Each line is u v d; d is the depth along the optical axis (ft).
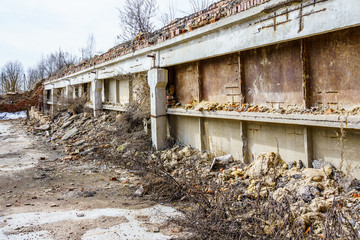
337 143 15.35
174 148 28.09
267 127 19.72
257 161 18.63
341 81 15.16
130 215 15.94
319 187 14.29
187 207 16.80
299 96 17.40
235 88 22.39
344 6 12.84
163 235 13.34
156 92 29.91
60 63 136.36
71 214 16.22
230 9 19.85
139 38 38.06
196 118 27.17
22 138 49.98
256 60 20.44
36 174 25.88
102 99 52.34
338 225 10.33
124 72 38.14
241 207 14.57
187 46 24.88
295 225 11.28
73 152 34.32
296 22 15.08
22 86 160.97
